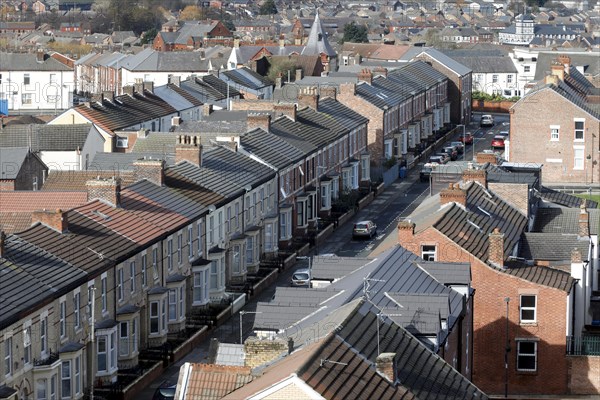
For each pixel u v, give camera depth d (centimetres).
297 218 18462
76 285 10900
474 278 11956
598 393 11994
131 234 12650
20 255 10850
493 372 12025
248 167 17050
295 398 6681
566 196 16738
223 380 7462
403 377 7675
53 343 10556
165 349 12719
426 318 8819
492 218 13450
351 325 7900
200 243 14475
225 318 14312
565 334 11956
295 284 15750
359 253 17738
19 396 9962
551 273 12412
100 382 11506
